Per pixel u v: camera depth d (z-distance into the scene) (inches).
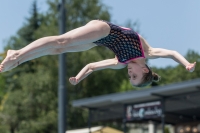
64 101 1472.7
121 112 1722.4
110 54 3262.8
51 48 467.8
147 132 3006.9
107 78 3248.0
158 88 1453.0
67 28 3262.8
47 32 3255.4
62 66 1492.4
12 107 3181.6
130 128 3154.5
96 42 500.7
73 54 3208.7
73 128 3169.3
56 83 3174.2
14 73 3791.8
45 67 3270.2
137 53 490.0
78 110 3191.4
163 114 1498.5
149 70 493.4
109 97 1633.9
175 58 487.2
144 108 1569.9
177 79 3518.7
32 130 3068.4
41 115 3088.1
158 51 496.7
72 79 522.9
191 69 466.6
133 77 494.6
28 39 4173.2
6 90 4003.4
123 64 509.7
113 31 482.9
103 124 3211.1
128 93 1562.5
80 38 465.7
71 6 3294.8
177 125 1957.4
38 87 3137.3
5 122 3174.2
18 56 454.0
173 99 1498.5
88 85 3282.5
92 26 470.9
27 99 3115.2
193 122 1886.1
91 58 3127.5
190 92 1449.3
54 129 3095.5
